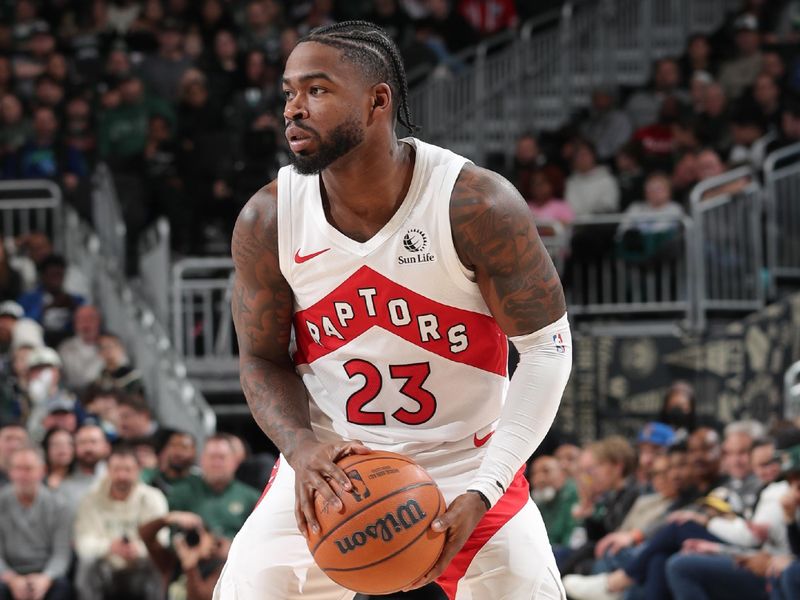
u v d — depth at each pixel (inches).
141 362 1125.7
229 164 1304.1
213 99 1380.4
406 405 358.6
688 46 1471.5
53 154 1320.1
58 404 984.3
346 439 366.6
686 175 1251.8
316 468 334.0
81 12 1582.2
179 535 759.7
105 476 813.9
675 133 1314.0
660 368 1088.2
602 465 783.7
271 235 350.0
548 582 360.8
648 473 792.9
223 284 1178.0
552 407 348.2
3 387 1034.7
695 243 1139.9
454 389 357.7
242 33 1537.9
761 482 713.6
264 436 1182.9
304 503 334.3
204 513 815.1
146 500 812.0
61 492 829.8
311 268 347.3
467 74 1488.7
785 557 642.8
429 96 1473.9
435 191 338.0
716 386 1074.1
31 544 808.3
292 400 358.6
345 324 351.6
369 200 337.7
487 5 1636.3
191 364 1167.0
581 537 796.0
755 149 1263.5
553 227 1162.0
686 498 736.3
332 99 324.2
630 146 1325.0
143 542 763.4
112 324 1173.7
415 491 330.3
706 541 681.6
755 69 1418.6
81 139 1350.9
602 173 1290.6
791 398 986.1
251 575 361.4
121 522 804.0
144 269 1231.5
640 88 1483.8
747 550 676.1
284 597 363.6
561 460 887.1
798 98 1344.7
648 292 1165.1
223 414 1175.6
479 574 358.0
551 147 1389.0
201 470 884.0
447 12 1589.6
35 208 1266.0
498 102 1496.1
